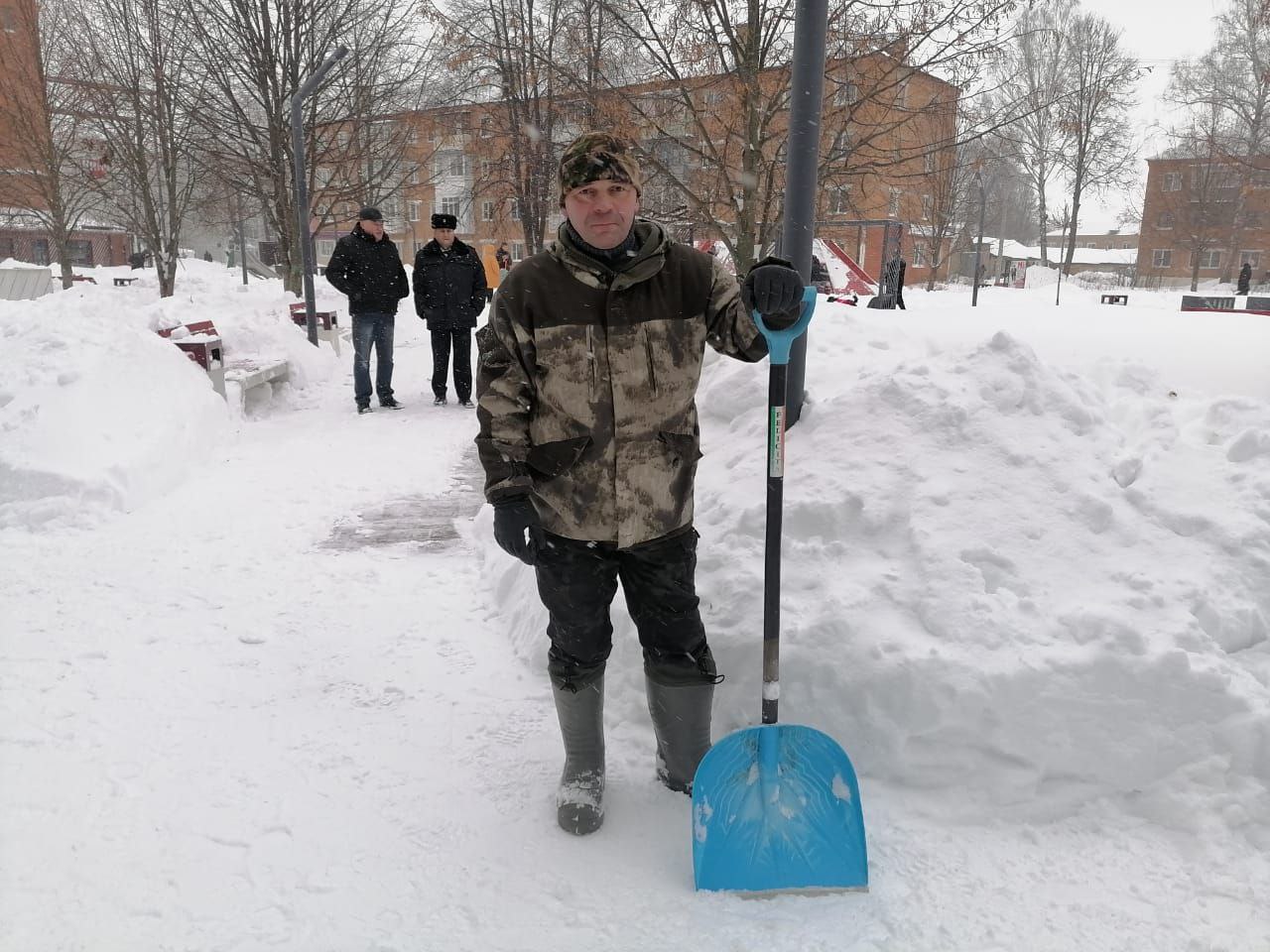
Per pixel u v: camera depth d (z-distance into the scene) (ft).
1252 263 167.73
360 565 13.92
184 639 11.25
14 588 12.69
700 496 10.44
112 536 14.99
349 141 60.49
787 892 6.75
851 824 6.83
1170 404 11.68
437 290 26.55
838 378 12.87
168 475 18.01
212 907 6.70
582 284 6.84
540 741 8.98
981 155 29.68
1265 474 9.43
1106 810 7.44
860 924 6.42
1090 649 7.73
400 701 9.78
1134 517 9.08
